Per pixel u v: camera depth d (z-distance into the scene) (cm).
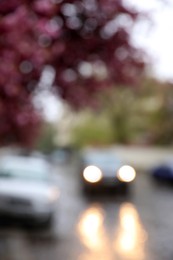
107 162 2688
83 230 1580
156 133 5759
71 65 471
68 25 440
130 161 5625
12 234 1387
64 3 417
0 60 380
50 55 436
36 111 543
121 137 6431
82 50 460
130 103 5956
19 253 1166
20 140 920
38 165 1633
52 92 505
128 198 2530
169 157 5356
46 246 1304
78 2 421
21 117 495
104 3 426
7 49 375
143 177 4197
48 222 1509
